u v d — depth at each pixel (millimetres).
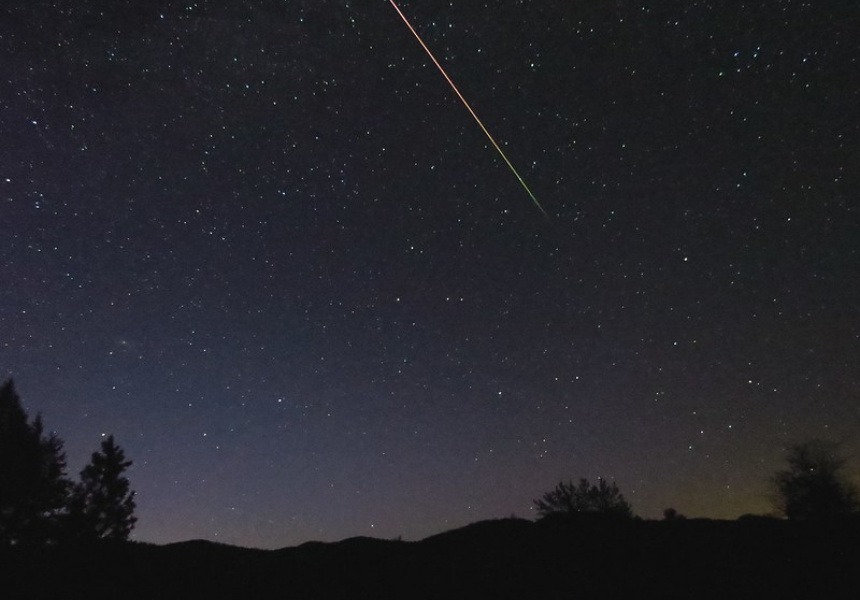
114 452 19484
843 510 14727
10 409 17297
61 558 15453
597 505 17953
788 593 10633
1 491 16109
